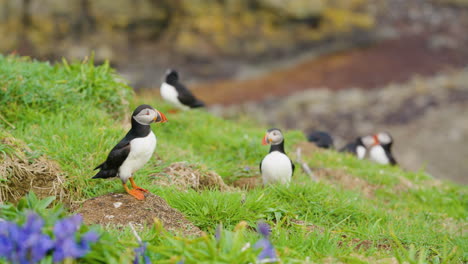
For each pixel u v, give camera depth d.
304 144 14.38
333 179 11.97
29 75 10.35
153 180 8.36
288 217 7.67
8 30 28.16
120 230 6.37
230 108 27.44
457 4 42.91
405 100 28.52
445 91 29.48
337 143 24.27
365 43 35.91
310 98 28.53
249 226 7.26
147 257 4.97
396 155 22.70
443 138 24.22
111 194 7.19
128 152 6.76
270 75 32.88
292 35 34.22
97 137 9.17
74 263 4.62
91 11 30.52
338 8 36.03
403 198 11.70
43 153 7.97
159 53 31.98
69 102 10.52
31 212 4.78
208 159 10.80
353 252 6.79
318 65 33.75
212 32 33.00
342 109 27.61
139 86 30.59
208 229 7.02
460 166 21.73
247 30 33.50
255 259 4.92
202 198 7.41
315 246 6.63
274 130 9.55
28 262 4.23
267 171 9.48
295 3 33.44
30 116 9.64
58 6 29.52
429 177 14.04
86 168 8.16
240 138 12.55
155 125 11.80
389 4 40.97
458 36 38.16
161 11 32.44
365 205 9.61
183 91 13.59
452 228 9.69
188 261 4.97
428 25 39.41
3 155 7.44
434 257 6.97
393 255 6.77
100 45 30.44
